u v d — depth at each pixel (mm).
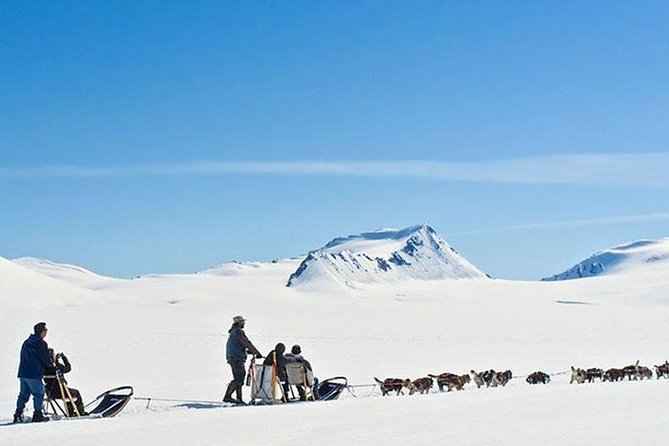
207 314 85875
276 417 13609
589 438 11219
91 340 43438
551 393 17859
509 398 16766
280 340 50344
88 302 108875
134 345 41031
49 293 110188
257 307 109438
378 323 74625
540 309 111438
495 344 47844
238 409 14766
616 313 94875
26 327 53719
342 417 13641
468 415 13914
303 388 17406
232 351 16453
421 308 113812
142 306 102188
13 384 23406
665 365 27844
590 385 20328
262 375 16562
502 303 151000
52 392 14211
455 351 42000
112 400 15016
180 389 21094
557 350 43438
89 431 12047
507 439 11188
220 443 10953
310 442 11008
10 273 115938
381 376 27828
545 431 11938
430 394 18266
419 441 11055
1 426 12641
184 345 41969
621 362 36312
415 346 45312
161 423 12883
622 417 13531
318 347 44000
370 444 10828
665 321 75688
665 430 11938
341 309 107562
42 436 11562
